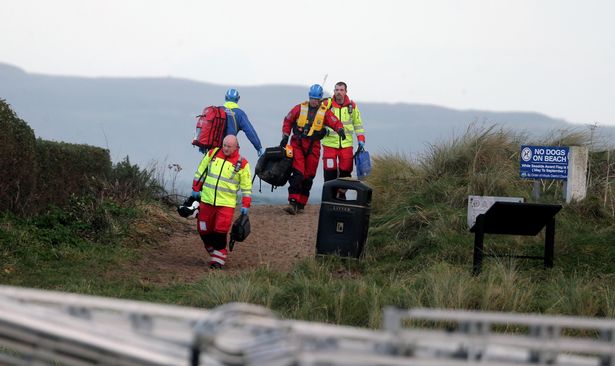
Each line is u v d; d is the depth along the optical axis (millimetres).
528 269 48094
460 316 13852
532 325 14461
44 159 53906
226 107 58969
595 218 56781
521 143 68125
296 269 47438
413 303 38812
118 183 62719
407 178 65125
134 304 14898
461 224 55219
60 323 14609
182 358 14461
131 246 54125
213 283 41344
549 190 62688
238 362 14055
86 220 54781
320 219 51594
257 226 63125
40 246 48656
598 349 13992
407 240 54594
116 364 14523
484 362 13797
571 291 40656
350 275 48469
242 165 50438
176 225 62000
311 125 66562
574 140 68500
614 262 48844
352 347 14414
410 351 13875
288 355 13586
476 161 64438
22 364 14633
